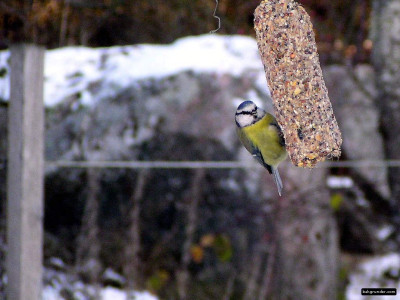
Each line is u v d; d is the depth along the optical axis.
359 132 13.38
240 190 10.82
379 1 12.73
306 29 5.28
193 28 17.11
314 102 5.17
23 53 7.39
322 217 11.06
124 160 10.92
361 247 14.05
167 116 10.88
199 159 10.80
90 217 10.02
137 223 10.24
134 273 9.81
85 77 11.80
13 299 7.42
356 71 13.69
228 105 10.88
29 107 7.41
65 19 13.33
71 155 11.00
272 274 10.74
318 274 10.92
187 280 10.91
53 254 10.91
